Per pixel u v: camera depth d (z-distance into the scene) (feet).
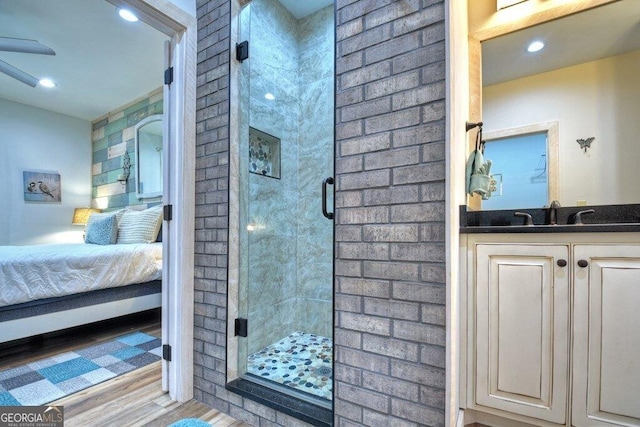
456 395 3.59
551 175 5.54
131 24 8.27
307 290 8.21
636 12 5.18
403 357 3.55
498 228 4.03
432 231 3.43
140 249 9.30
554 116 5.55
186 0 5.52
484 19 5.89
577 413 3.59
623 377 3.43
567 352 3.67
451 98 3.38
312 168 8.32
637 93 5.11
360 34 3.95
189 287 5.48
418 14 3.58
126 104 13.43
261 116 7.13
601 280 3.56
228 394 5.04
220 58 5.42
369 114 3.85
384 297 3.68
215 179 5.40
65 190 14.33
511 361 3.92
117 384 5.88
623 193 5.13
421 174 3.51
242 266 5.70
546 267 3.81
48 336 8.44
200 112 5.61
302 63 8.61
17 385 5.79
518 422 3.98
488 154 5.90
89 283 8.04
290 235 8.15
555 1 5.48
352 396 3.86
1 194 12.71
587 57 5.39
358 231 3.88
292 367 6.09
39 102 13.17
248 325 5.93
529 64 5.70
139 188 12.58
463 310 4.17
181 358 5.37
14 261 6.92
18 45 7.73
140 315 10.36
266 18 7.32
